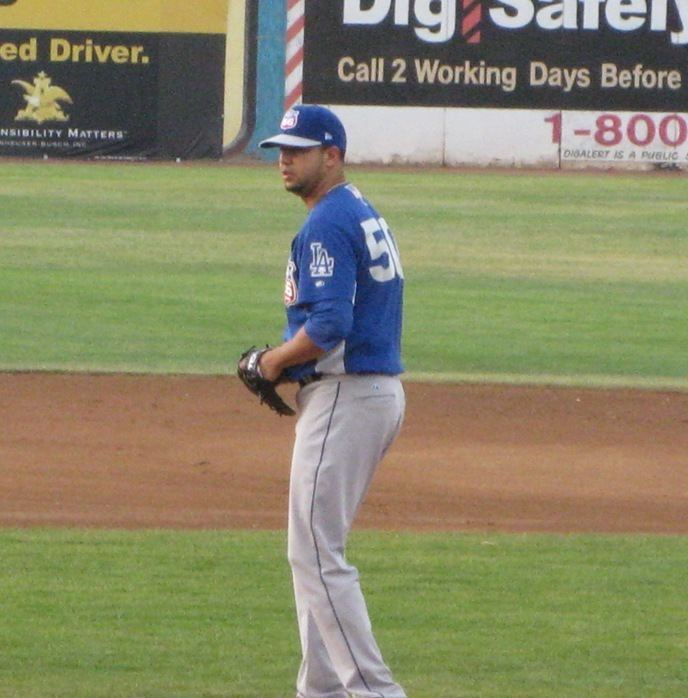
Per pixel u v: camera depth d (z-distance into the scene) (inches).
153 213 3708.2
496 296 2674.7
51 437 1589.6
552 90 5083.7
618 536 1214.3
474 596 1011.9
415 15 5054.1
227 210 3789.4
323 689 762.8
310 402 731.4
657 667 869.2
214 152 5088.6
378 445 735.7
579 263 3102.9
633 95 5078.7
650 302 2650.1
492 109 5093.5
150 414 1720.0
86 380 1898.4
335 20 5044.3
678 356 2169.0
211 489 1375.5
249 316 2402.8
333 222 710.5
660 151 5088.6
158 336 2224.4
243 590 1016.9
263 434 1632.6
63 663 858.8
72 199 3949.3
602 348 2219.5
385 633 924.6
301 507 732.0
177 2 5022.1
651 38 5044.3
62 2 5007.4
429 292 2701.8
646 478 1470.2
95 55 5034.5
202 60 5049.2
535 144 5108.3
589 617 968.9
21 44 5029.5
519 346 2218.3
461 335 2297.0
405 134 5098.4
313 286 706.2
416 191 4281.5
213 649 889.5
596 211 3946.9
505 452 1573.6
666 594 1027.3
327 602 729.0
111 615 953.5
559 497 1378.0
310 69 5073.8
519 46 5059.1
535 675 850.8
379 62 5073.8
